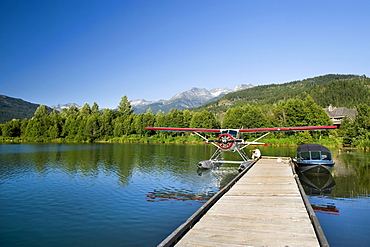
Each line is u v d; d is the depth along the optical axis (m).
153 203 9.95
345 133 44.66
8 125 68.19
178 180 14.57
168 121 63.81
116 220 8.10
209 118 62.09
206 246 4.69
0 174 16.52
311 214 6.01
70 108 86.50
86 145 49.34
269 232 5.32
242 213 6.60
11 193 11.59
